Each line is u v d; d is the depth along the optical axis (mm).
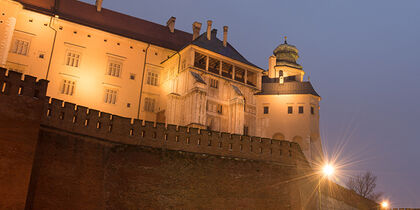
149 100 56000
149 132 37281
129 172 34250
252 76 61281
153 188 34656
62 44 50750
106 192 32438
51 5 52438
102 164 33219
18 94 28297
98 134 34250
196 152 38688
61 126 32250
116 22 57500
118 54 54531
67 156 31438
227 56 56719
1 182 25875
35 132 28328
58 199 29656
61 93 49531
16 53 47562
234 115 53938
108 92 52906
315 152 58438
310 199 43156
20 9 48188
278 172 41094
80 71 51312
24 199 26406
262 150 42219
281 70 69688
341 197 48812
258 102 60375
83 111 33938
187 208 35312
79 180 31391
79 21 52500
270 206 39000
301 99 59375
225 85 56094
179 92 53312
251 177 39406
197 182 36844
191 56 52969
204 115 50312
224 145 40438
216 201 36875
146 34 59125
